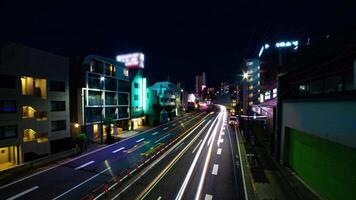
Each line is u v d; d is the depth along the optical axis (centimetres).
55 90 2862
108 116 3609
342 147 1168
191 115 8481
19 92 2356
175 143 3381
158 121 5691
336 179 1223
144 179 1873
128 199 1505
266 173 1895
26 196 1566
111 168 2178
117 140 3584
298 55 1702
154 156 2622
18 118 2338
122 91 4453
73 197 1548
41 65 2645
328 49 1288
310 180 1551
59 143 2914
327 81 1385
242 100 7525
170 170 2103
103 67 3866
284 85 2133
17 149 2352
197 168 2158
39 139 2645
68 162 2381
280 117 2170
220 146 3152
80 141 2820
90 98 3572
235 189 1658
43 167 2206
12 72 2297
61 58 2945
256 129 4450
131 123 4819
